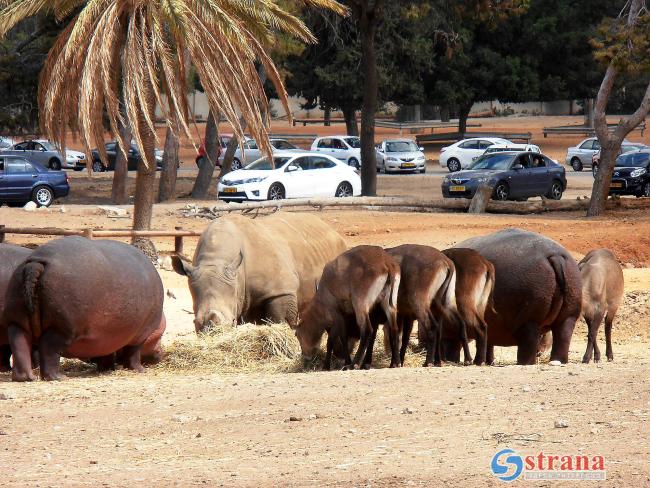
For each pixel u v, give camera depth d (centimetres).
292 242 3162
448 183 8056
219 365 2675
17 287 2298
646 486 1309
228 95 4678
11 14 4684
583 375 2105
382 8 8531
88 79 4381
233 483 1411
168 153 8556
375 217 6831
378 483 1375
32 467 1555
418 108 19662
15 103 9094
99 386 2253
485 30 15075
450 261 2503
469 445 1572
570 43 15488
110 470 1523
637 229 6081
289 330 2794
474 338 2681
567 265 2603
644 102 7156
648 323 3644
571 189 9712
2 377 2480
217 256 2845
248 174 7769
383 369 2372
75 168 12300
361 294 2462
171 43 5162
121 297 2412
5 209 7119
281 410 1888
